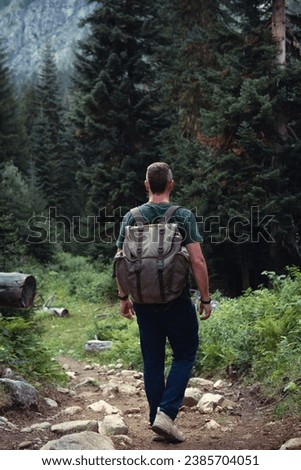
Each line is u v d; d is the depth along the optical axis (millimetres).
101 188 23109
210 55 21281
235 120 16688
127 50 24297
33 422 5594
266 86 16234
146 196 23641
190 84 21281
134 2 23938
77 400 7047
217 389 7344
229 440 4812
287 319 7570
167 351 9766
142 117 24000
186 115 21703
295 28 20609
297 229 16734
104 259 24391
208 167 16844
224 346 8555
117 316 19047
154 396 4742
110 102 23734
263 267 19359
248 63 17031
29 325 8227
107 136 23656
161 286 4383
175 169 20344
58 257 35469
